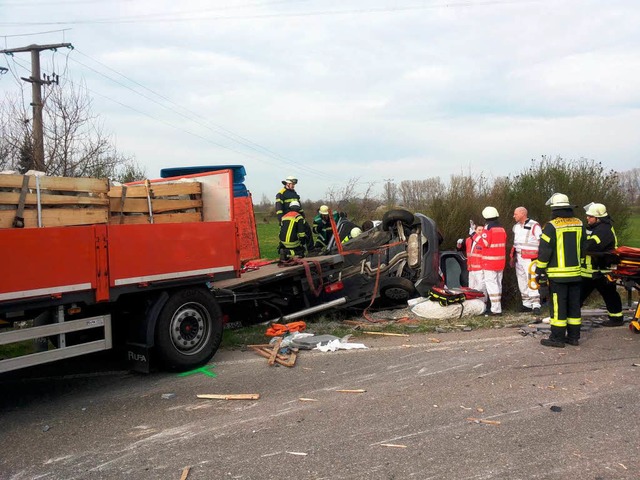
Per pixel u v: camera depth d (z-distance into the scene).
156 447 4.30
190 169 10.55
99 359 7.22
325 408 5.06
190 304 6.49
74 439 4.52
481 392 5.41
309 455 4.07
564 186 12.76
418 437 4.35
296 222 10.59
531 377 5.86
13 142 13.60
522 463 3.87
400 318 9.30
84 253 5.31
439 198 12.69
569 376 5.87
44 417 5.08
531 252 9.67
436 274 9.88
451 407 5.01
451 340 7.68
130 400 5.49
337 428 4.57
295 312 9.46
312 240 12.47
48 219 5.28
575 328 7.16
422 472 3.76
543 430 4.44
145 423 4.84
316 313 9.51
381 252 10.32
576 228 7.06
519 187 13.22
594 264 8.16
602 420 4.63
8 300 4.74
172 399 5.47
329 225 12.81
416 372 6.15
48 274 5.03
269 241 28.08
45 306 5.07
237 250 6.96
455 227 12.21
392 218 10.25
